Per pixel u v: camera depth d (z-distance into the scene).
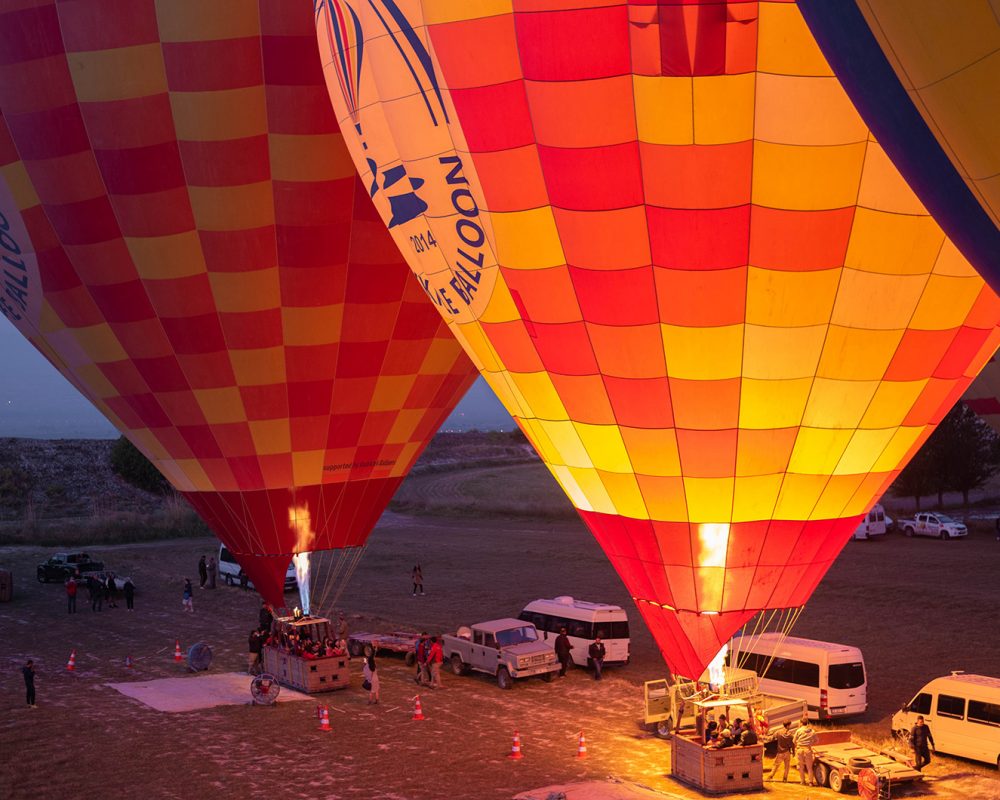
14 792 18.88
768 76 11.69
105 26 19.14
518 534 57.47
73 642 33.03
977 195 7.66
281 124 19.78
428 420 24.50
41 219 20.84
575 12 11.95
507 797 18.05
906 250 12.75
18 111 19.91
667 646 16.31
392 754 20.66
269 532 23.78
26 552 57.00
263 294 21.06
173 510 68.44
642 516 15.41
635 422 14.59
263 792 18.56
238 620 36.69
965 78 7.06
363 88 15.76
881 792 17.62
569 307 14.16
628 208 12.88
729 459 14.40
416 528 62.50
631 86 12.06
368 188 16.89
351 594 40.25
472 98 13.31
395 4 14.34
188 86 19.41
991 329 14.15
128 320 21.44
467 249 15.00
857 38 7.70
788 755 19.22
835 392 13.87
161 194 20.08
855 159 12.11
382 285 21.66
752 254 12.78
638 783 18.75
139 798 18.42
